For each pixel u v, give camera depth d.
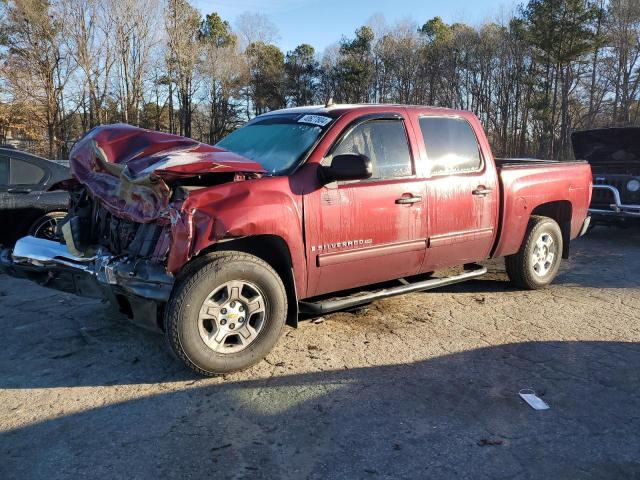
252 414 3.44
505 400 3.61
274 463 2.93
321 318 5.15
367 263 4.49
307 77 66.44
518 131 52.34
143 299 3.78
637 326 5.03
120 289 3.90
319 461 2.95
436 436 3.18
